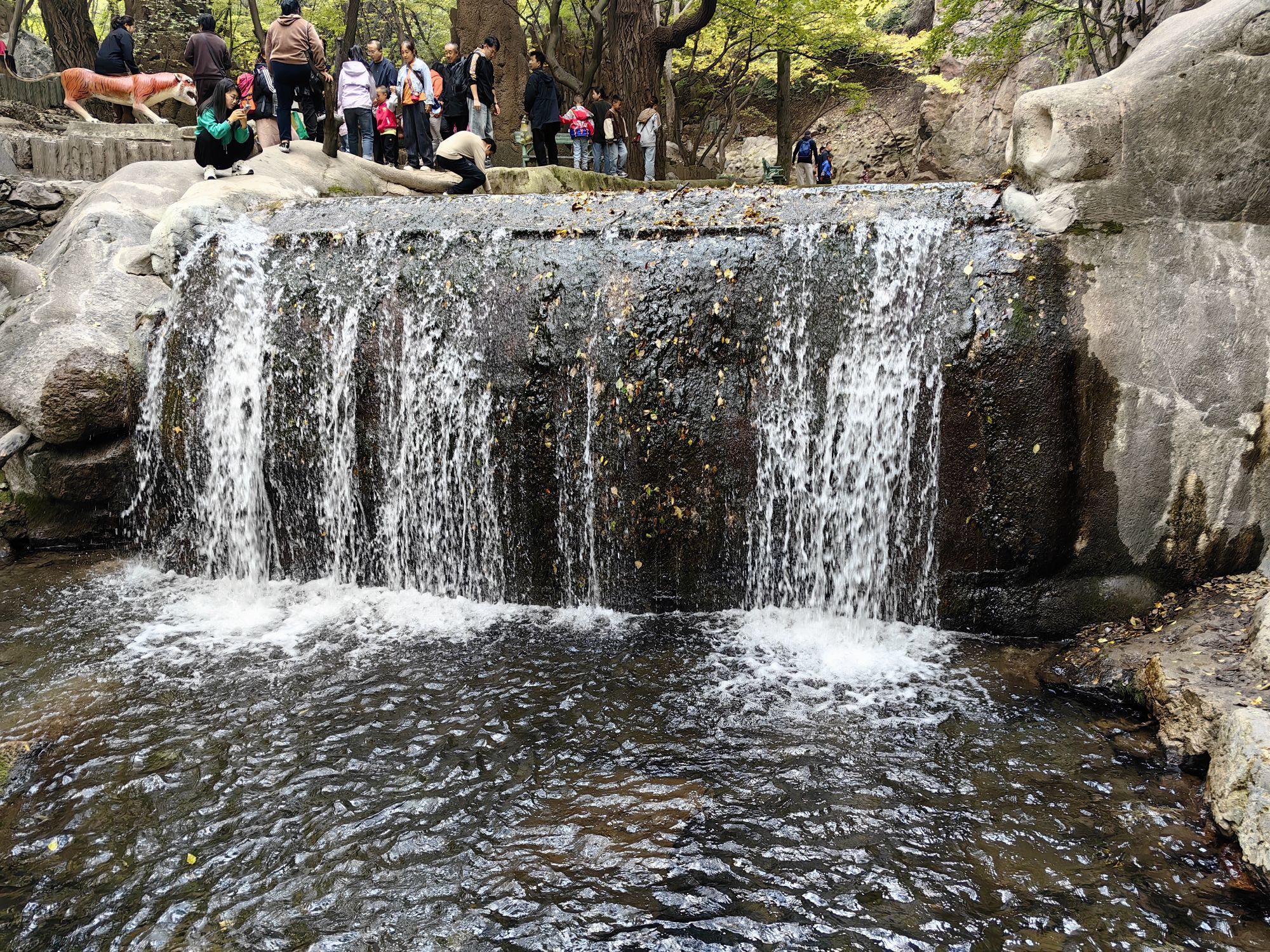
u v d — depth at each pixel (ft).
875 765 14.80
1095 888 11.96
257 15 63.10
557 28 67.51
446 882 12.28
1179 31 18.52
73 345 25.14
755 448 20.13
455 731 16.02
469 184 32.22
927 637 19.29
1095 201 18.42
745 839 13.08
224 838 13.24
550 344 20.99
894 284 19.31
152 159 37.63
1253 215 18.06
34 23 88.22
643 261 20.94
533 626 20.44
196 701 17.08
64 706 16.85
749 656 18.67
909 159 96.84
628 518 20.71
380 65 41.91
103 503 26.02
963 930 11.30
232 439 23.48
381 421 22.29
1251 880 11.93
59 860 12.80
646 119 51.75
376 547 22.82
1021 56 55.67
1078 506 18.62
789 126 78.59
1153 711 15.47
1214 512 18.20
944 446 18.84
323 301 22.75
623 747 15.44
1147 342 18.19
